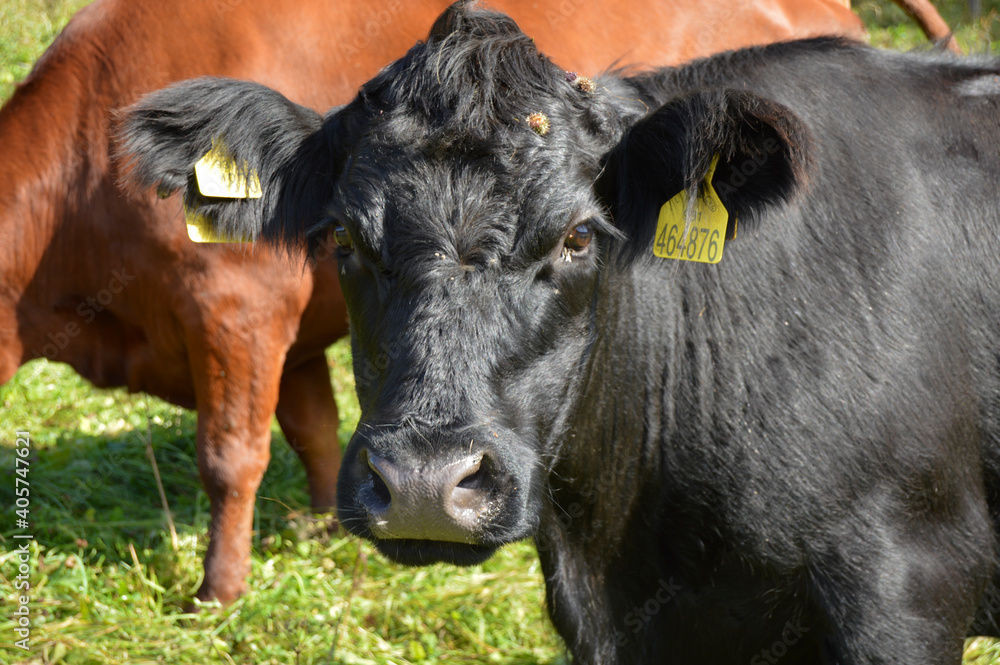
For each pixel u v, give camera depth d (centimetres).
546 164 296
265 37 495
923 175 354
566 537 364
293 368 572
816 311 337
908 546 335
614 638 378
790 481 333
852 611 331
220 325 478
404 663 452
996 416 359
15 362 515
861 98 360
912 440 333
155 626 472
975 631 395
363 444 273
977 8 1133
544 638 474
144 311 496
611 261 325
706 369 343
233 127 332
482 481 273
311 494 591
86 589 486
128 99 484
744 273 342
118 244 482
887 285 338
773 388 336
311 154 344
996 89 373
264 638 461
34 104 488
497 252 286
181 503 596
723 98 283
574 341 307
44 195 486
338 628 450
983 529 355
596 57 538
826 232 342
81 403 692
